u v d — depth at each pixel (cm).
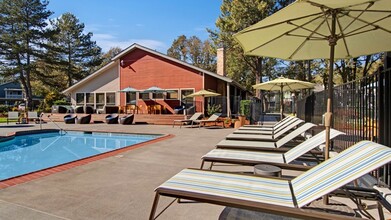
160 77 1770
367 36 322
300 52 362
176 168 473
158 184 383
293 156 361
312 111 882
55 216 276
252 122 1557
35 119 1728
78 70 3472
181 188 239
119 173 439
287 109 2947
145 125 1475
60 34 3369
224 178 268
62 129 1270
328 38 276
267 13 2228
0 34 2670
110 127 1364
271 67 2838
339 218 183
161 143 763
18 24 2728
